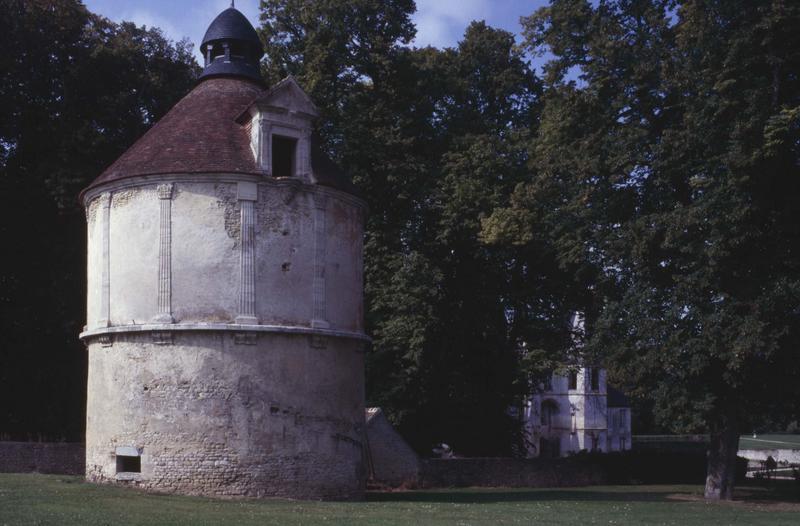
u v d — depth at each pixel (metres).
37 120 39.25
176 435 24.03
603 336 31.55
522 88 44.94
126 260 25.36
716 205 27.77
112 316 25.45
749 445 118.38
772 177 28.20
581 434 79.50
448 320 40.62
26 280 38.78
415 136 41.38
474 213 38.84
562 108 32.75
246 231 25.03
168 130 26.77
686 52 29.45
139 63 40.75
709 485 33.00
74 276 38.22
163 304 24.59
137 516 18.36
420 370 39.56
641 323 30.03
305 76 38.78
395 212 41.09
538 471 39.62
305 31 41.19
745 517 24.80
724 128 28.11
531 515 22.56
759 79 27.53
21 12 38.25
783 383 29.31
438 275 38.44
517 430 45.28
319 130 40.25
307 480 24.92
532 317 42.81
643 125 30.75
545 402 81.38
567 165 33.56
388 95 41.28
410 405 40.19
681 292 29.30
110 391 25.14
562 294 42.09
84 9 40.50
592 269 35.16
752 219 28.06
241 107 27.69
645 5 31.94
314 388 25.48
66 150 37.47
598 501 29.27
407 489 35.59
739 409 30.47
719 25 27.98
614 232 31.45
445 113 44.12
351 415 26.69
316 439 25.31
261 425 24.36
